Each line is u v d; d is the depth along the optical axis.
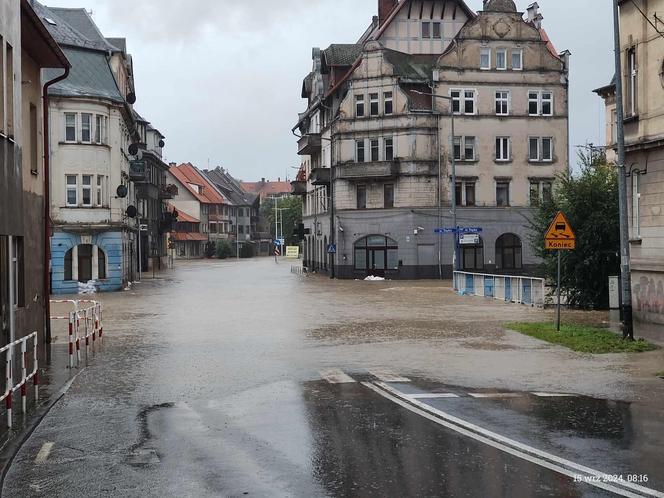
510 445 8.28
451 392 11.62
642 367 13.93
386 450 8.12
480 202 54.97
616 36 17.36
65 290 41.16
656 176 19.41
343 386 12.21
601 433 8.83
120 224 42.78
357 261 55.78
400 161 54.34
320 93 64.31
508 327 21.06
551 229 19.36
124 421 9.80
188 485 7.01
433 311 27.30
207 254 127.25
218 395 11.54
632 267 20.78
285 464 7.64
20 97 14.87
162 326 22.47
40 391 11.89
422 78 54.94
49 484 7.13
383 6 65.00
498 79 55.19
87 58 43.47
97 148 42.16
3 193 13.45
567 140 56.06
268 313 26.78
